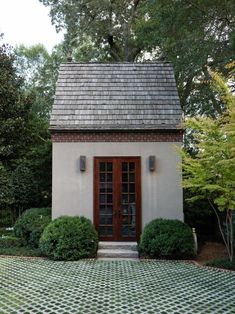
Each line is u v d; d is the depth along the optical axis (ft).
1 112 60.29
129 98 46.01
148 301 23.56
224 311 21.70
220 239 46.39
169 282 28.37
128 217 41.96
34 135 65.82
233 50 43.09
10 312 21.52
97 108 44.55
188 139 49.57
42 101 101.14
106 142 42.60
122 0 80.59
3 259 37.55
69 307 22.41
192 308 22.21
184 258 37.14
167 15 47.24
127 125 42.45
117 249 39.78
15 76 66.90
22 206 59.52
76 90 46.85
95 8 79.05
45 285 27.55
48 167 61.72
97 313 21.29
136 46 80.79
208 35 46.26
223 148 31.07
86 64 50.47
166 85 47.88
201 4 45.96
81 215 41.81
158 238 36.99
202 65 46.09
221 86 32.12
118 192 42.11
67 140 42.63
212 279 29.32
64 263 35.68
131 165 42.50
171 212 41.63
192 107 55.01
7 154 59.36
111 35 84.07
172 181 41.93
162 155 42.32
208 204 48.67
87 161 42.37
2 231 52.47
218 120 32.83
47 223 41.68
